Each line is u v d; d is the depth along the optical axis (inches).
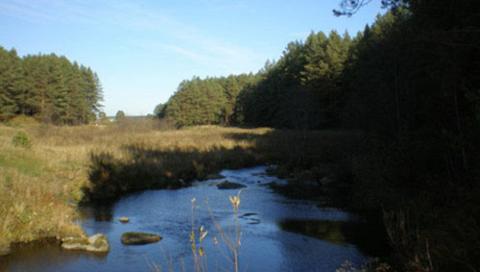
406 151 490.9
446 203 348.8
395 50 615.2
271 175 930.1
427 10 382.9
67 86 2645.2
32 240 403.5
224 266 351.9
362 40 1657.2
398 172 495.2
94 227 474.6
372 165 650.8
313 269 345.1
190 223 501.7
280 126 2070.6
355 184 720.3
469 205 274.8
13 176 518.0
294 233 455.8
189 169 898.1
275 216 537.6
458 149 373.7
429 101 501.4
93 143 1127.0
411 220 369.4
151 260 366.0
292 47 2706.7
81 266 348.2
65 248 390.3
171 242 423.5
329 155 1106.1
